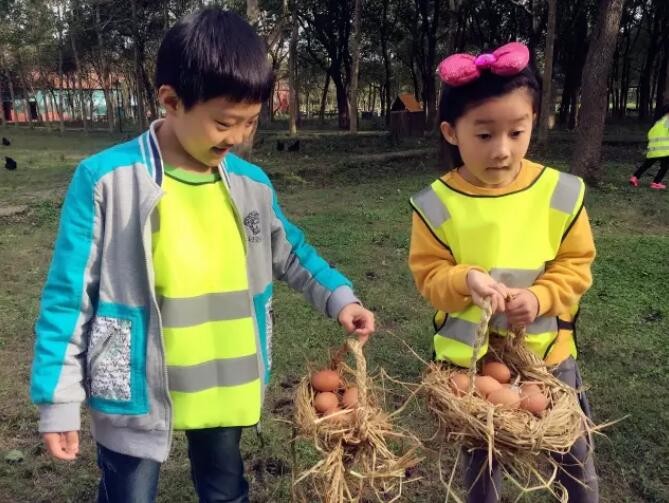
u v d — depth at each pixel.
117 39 31.50
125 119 47.28
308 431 1.74
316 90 59.12
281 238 2.06
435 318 2.16
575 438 1.73
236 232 1.86
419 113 24.31
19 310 5.20
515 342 1.93
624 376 3.82
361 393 1.73
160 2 25.55
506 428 1.66
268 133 23.80
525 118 1.83
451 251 2.02
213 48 1.56
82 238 1.69
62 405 1.65
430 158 14.83
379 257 6.60
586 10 25.03
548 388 1.88
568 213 1.94
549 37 14.64
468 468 2.09
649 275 5.74
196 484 2.03
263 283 1.96
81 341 1.70
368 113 44.50
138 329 1.73
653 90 35.41
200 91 1.57
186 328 1.77
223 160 1.88
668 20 28.02
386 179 12.74
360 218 8.63
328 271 2.06
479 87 1.80
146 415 1.75
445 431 1.85
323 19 30.25
